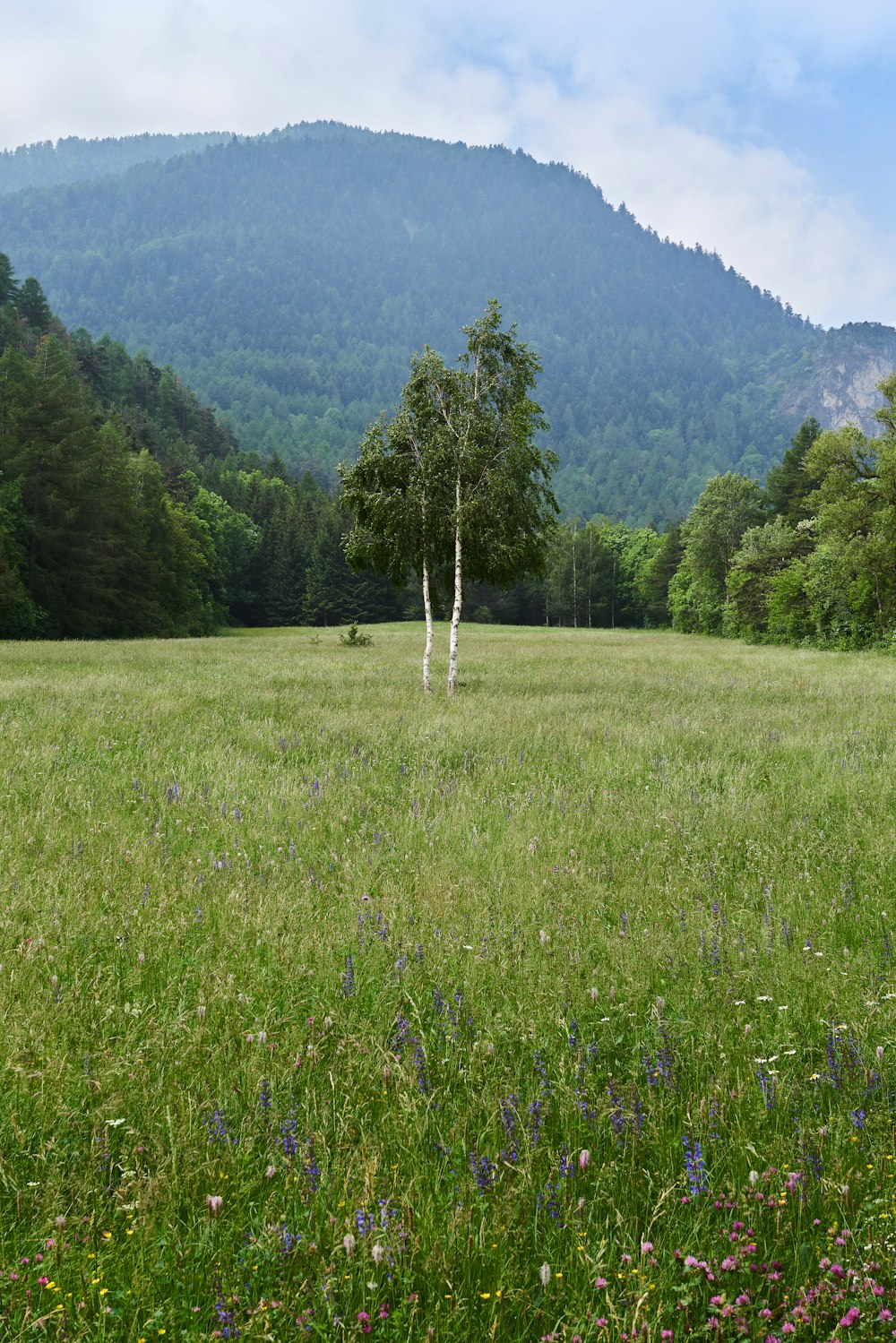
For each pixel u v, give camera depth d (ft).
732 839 25.43
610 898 20.27
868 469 156.87
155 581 237.86
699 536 276.62
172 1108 11.00
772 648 188.44
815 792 31.58
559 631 318.04
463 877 21.22
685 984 15.24
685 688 80.69
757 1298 8.01
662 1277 7.98
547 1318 7.82
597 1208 9.33
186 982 15.17
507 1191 9.36
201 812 28.02
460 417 79.10
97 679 73.77
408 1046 12.73
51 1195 9.16
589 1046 12.46
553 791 32.60
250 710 58.08
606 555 440.45
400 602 405.59
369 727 48.93
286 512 407.23
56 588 198.08
